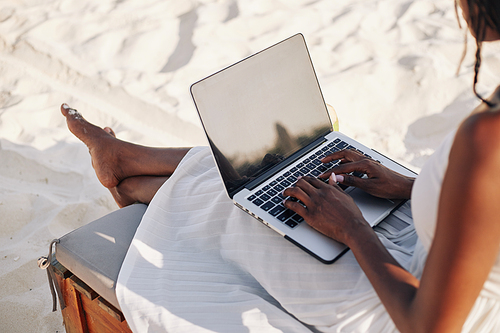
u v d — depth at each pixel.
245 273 1.10
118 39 2.90
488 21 0.64
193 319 0.97
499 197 0.58
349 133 2.29
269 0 3.14
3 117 2.40
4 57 2.80
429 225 0.75
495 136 0.57
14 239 1.82
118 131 2.36
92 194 2.02
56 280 1.25
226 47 2.78
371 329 0.88
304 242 0.99
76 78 2.66
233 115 1.17
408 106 2.40
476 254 0.61
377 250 0.85
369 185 1.08
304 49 1.33
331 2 3.14
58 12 3.13
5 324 1.49
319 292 0.96
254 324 0.95
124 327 1.15
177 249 1.16
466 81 2.44
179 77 2.62
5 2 3.21
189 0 3.15
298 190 1.00
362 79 2.52
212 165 1.32
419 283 0.75
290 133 1.28
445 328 0.66
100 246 1.15
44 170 2.14
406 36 2.79
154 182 1.51
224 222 1.16
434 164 0.73
